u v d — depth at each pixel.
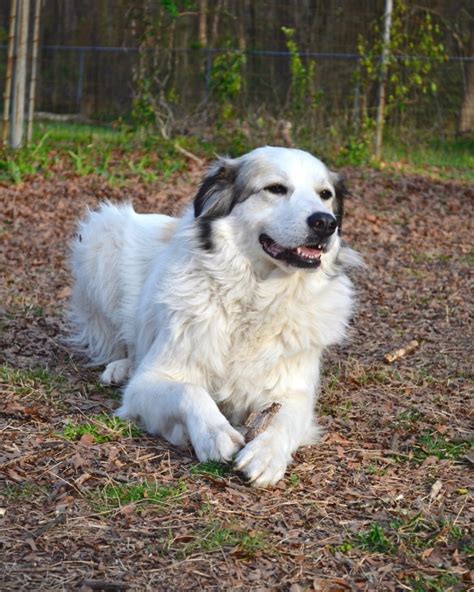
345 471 4.74
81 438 4.83
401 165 19.19
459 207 14.80
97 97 25.25
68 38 26.23
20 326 7.23
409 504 4.35
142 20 21.03
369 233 12.28
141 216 7.02
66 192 13.39
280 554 3.79
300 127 19.09
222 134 18.86
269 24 22.39
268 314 5.21
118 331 6.69
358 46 19.16
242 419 5.45
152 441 4.98
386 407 5.88
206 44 23.38
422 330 7.87
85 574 3.52
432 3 23.16
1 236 10.61
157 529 3.92
